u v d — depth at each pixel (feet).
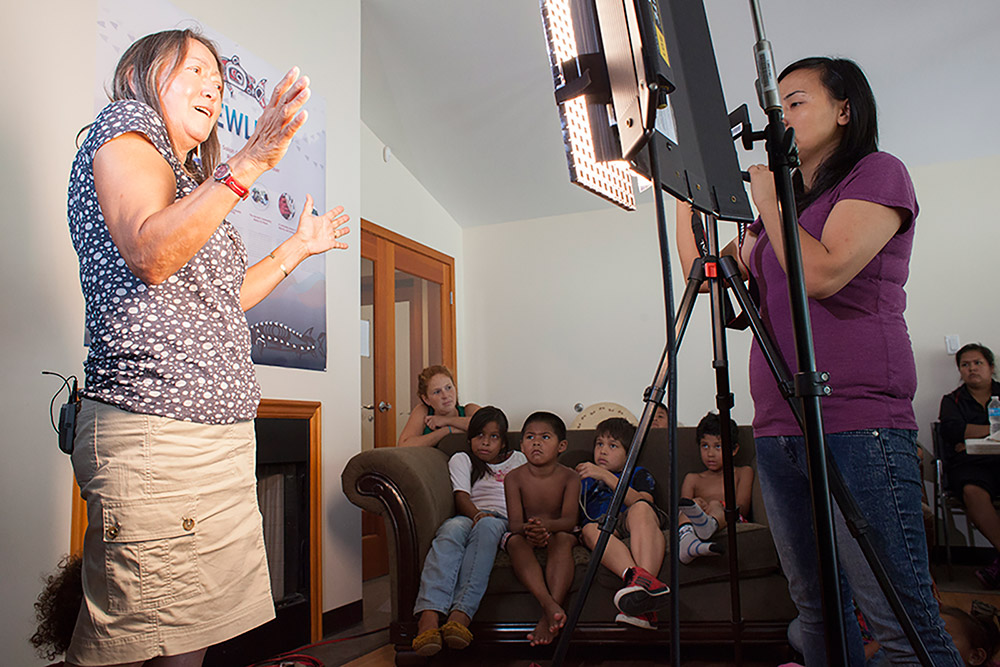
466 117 12.87
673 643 2.73
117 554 2.85
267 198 7.93
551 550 6.88
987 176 13.19
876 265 3.30
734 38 10.62
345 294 9.27
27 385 5.33
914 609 3.06
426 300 15.33
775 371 3.20
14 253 5.33
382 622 8.77
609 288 15.78
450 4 10.32
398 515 6.97
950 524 12.53
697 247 3.76
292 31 8.64
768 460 3.64
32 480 5.29
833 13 10.01
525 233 16.65
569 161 2.75
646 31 2.30
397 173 14.29
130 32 6.40
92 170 3.05
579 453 8.68
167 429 2.96
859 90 3.47
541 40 10.98
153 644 2.86
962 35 10.34
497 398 16.26
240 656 6.75
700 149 3.24
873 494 3.14
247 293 4.18
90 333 3.09
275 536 7.57
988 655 5.44
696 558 6.56
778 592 6.50
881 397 3.20
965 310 13.08
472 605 6.73
